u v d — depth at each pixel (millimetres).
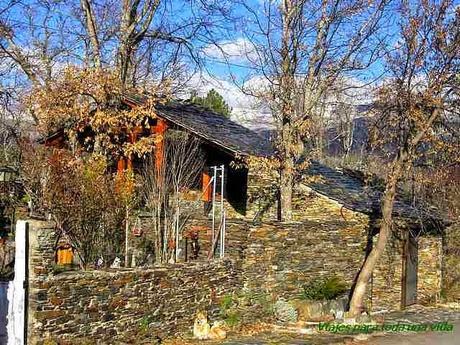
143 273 13156
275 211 21359
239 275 16031
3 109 26859
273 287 16656
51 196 14055
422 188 21500
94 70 19578
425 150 18938
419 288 22484
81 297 11609
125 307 12625
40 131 21391
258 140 24328
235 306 15562
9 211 20938
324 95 27203
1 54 23250
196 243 17078
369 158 20938
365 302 19578
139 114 19531
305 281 17516
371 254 18141
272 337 14453
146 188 18344
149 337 13117
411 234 21844
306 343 14070
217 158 22812
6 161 23688
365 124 20531
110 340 12188
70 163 15266
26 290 10758
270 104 20688
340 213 20297
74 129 19578
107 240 14508
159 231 16422
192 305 14453
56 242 12250
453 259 25141
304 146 22844
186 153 19906
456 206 24469
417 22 17484
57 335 11070
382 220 18391
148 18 24641
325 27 19188
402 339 15234
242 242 16188
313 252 17781
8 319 10680
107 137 19234
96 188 14477
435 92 17656
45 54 25391
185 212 19188
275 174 20750
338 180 23891
